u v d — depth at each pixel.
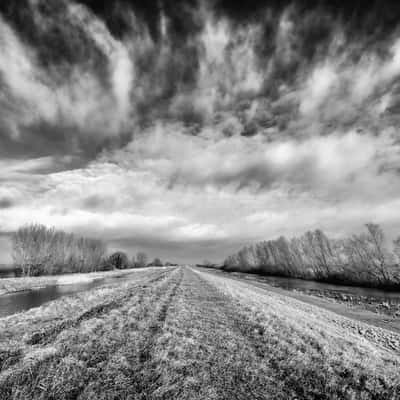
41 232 50.41
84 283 36.94
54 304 14.55
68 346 6.85
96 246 77.00
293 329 9.26
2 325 10.12
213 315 11.59
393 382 5.52
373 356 7.42
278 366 6.15
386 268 33.12
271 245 76.38
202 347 7.32
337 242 46.12
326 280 45.00
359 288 32.81
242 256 110.31
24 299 21.64
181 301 15.27
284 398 4.83
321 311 16.33
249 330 9.20
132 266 113.69
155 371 5.62
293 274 60.97
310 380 5.50
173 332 8.64
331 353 7.05
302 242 56.50
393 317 14.91
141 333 8.39
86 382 5.05
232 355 6.73
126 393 4.70
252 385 5.26
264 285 37.31
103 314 10.90
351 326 12.47
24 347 6.96
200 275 45.00
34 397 4.53
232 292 19.91
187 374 5.60
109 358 6.22
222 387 5.14
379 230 35.50
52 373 5.30
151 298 16.08
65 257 58.88
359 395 5.00
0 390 4.78
